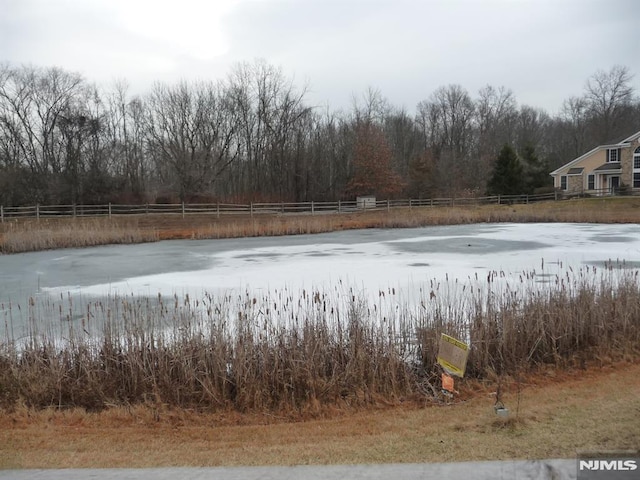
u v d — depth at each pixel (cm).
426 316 696
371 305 950
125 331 641
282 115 5047
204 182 4597
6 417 518
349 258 1734
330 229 2972
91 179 4191
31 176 4166
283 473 348
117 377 583
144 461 389
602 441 387
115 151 4797
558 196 4516
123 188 4378
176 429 479
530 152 5250
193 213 3659
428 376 594
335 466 357
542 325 659
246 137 5075
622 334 702
